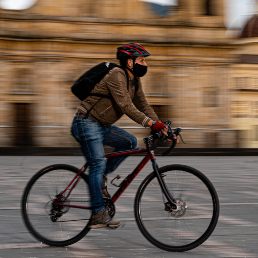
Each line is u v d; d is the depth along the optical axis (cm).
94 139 757
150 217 764
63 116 3847
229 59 4091
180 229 763
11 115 3791
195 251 768
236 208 1123
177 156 3058
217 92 4081
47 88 3838
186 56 4044
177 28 4028
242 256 745
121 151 776
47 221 781
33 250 764
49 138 3791
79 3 3906
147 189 765
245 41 5666
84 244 799
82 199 779
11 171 1967
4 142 3750
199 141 4009
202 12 4066
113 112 756
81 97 762
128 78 754
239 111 5572
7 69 3788
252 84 5572
